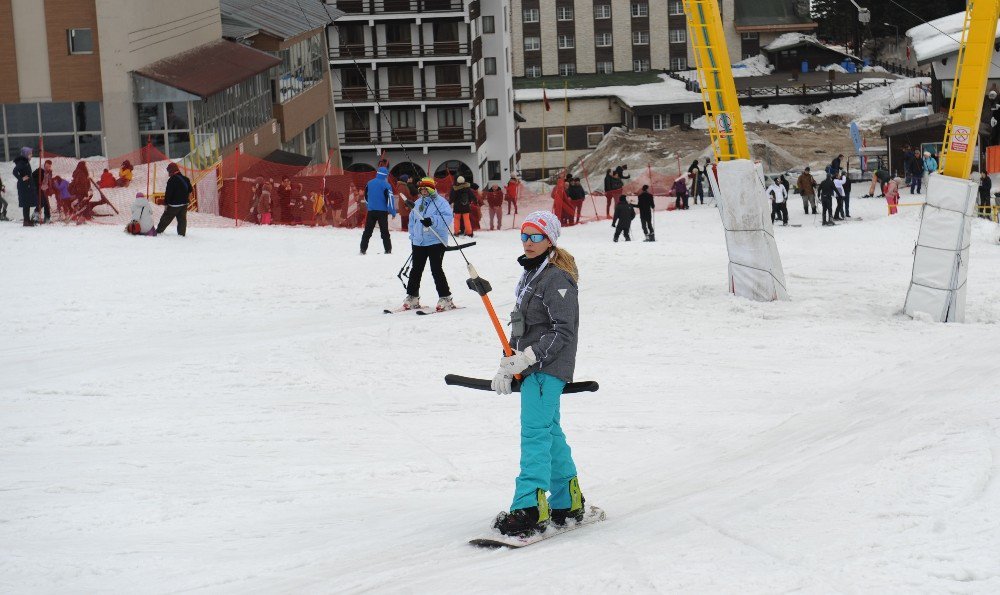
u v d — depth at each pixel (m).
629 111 89.69
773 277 16.53
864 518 5.54
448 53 72.31
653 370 11.84
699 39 16.56
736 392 10.69
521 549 5.70
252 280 19.05
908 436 7.64
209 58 46.75
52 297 17.44
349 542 6.00
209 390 10.77
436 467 7.94
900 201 43.03
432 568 5.41
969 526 5.22
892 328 14.38
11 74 41.75
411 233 15.67
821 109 85.44
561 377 5.89
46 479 7.56
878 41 98.44
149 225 26.25
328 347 13.02
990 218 33.75
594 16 107.06
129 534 6.25
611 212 45.94
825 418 9.29
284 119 55.09
